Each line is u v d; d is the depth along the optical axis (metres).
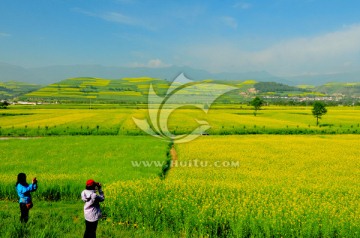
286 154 37.22
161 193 18.19
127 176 25.00
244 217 14.50
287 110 141.75
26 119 91.25
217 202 16.95
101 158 34.19
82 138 53.50
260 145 45.00
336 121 91.12
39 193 20.41
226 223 14.91
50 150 39.75
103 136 58.06
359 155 36.78
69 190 20.70
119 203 16.64
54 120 87.81
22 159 33.69
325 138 56.44
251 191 19.33
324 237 13.81
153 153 37.41
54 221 14.80
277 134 67.19
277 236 13.90
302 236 13.72
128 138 54.09
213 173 26.53
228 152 38.62
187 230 14.20
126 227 15.48
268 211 15.52
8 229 12.38
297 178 24.75
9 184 20.39
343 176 26.42
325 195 19.19
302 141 50.09
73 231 13.57
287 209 15.71
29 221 14.16
